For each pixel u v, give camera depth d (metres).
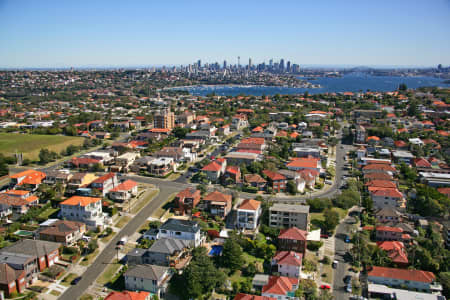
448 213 128.12
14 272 87.25
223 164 172.75
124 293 81.50
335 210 134.88
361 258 102.69
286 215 118.19
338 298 87.62
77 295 87.19
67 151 198.12
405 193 149.62
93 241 105.75
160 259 97.12
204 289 88.12
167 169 172.25
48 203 130.50
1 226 117.38
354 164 183.38
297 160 177.38
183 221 112.69
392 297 85.81
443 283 91.19
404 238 113.12
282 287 85.12
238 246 100.94
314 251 108.31
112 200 137.50
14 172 167.62
